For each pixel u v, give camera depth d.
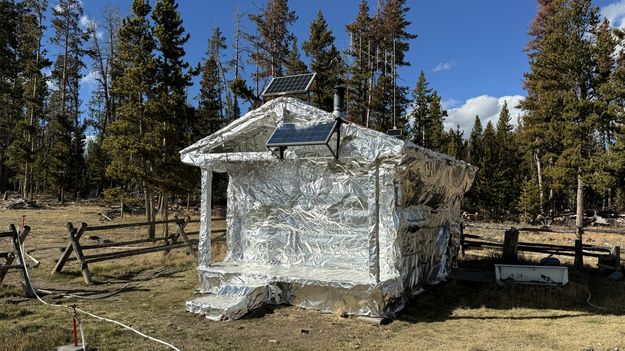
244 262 9.18
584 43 24.58
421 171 8.26
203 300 7.37
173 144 17.69
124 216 27.72
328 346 5.77
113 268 11.05
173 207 33.62
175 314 7.21
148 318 6.98
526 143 35.66
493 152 39.88
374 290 6.86
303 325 6.67
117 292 8.77
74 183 43.72
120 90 17.69
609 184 23.42
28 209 32.19
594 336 6.12
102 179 46.62
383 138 6.96
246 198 9.38
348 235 8.43
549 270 9.15
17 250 8.62
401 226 7.84
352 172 8.37
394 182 7.79
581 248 11.95
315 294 7.43
